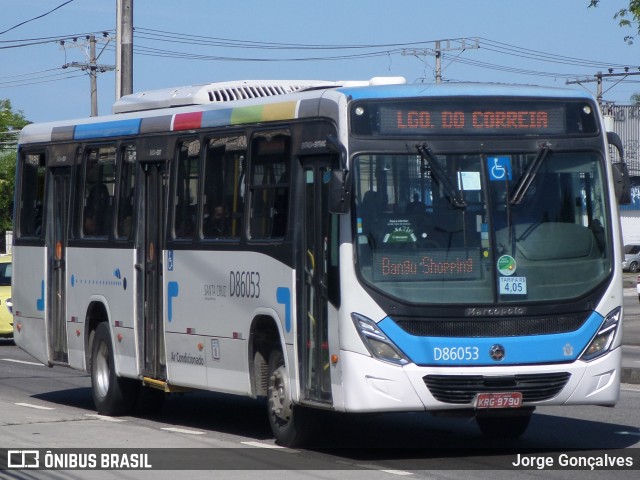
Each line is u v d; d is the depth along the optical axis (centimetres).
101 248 2441
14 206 2844
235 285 2003
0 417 2355
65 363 2609
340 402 1706
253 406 2620
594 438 2006
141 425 2259
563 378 1717
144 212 2319
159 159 2255
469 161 1734
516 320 1702
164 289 2223
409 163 1719
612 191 1798
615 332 1758
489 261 1709
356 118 1719
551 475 1645
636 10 3953
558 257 1738
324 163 1794
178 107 2283
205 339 2091
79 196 2552
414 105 1736
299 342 1834
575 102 1797
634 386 2852
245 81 2302
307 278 1830
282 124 1903
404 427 2184
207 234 2102
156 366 2270
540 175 1758
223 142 2070
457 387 1680
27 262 2755
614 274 1769
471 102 1750
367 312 1681
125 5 4072
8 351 4059
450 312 1684
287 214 1866
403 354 1673
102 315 2483
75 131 2584
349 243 1692
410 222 1708
